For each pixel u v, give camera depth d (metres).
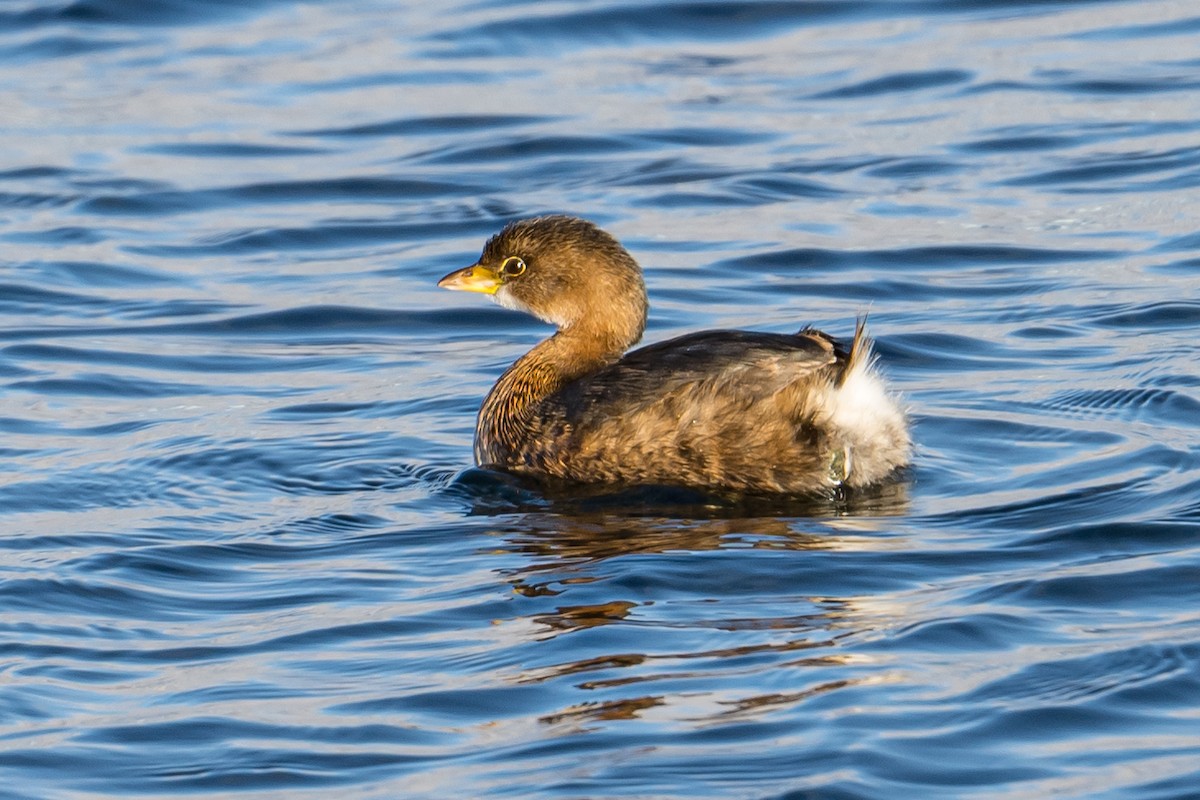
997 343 15.91
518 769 8.21
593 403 12.77
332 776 8.27
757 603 10.10
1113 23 26.78
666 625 9.80
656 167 21.97
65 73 26.44
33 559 11.23
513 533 11.65
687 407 12.45
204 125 24.11
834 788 7.89
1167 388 14.06
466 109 24.45
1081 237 18.94
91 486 12.80
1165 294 16.91
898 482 12.48
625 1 28.38
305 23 28.62
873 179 21.23
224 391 15.48
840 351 12.76
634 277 13.93
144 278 18.97
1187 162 21.02
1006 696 8.73
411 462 13.41
